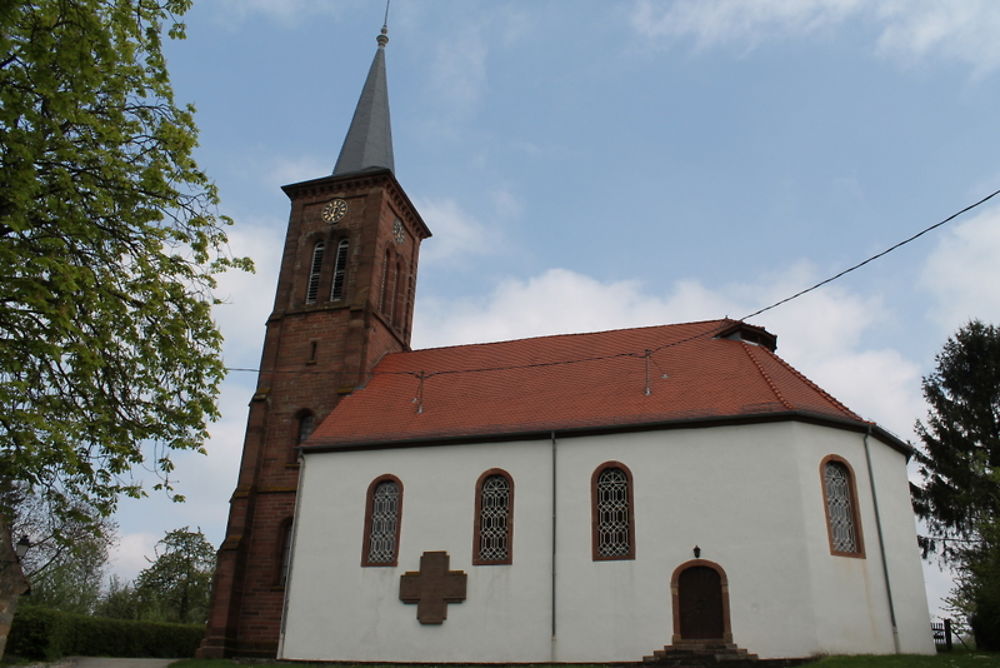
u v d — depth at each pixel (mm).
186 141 18078
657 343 31328
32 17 14195
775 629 22234
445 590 25859
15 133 14727
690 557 23719
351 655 26125
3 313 15781
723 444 24734
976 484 35781
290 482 32031
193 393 19219
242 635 29406
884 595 23484
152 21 17234
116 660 28859
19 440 15617
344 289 36781
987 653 22016
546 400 29000
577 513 25438
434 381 32719
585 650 23766
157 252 18109
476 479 27078
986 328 39125
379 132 42969
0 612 20906
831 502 24172
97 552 48844
